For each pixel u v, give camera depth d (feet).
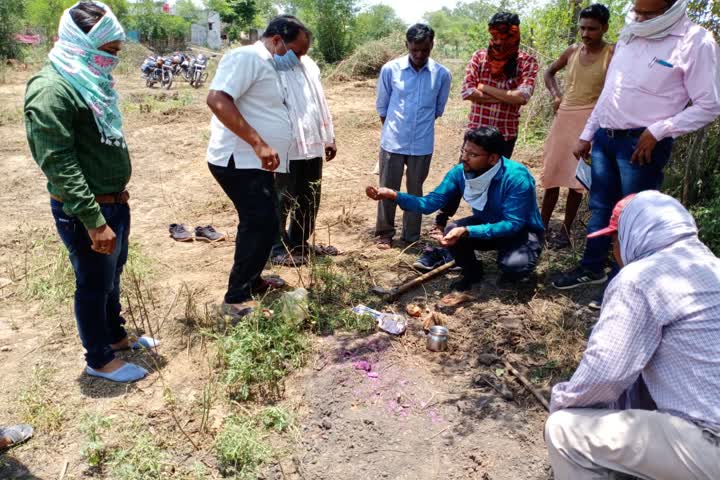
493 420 10.02
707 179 16.71
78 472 9.11
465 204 21.03
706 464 6.22
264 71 12.09
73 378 11.26
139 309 13.43
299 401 10.59
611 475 7.03
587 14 14.38
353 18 70.64
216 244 17.70
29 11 82.07
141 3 100.32
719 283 6.52
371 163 27.45
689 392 6.41
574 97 15.30
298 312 12.39
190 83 55.57
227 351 11.41
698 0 14.94
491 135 12.54
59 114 8.61
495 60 15.30
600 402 7.08
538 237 13.89
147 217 20.31
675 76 11.40
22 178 24.27
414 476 8.99
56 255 16.57
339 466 9.20
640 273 6.71
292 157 14.01
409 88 15.87
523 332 12.41
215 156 12.39
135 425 9.90
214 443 9.58
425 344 12.14
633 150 12.25
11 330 12.97
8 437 9.47
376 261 16.15
